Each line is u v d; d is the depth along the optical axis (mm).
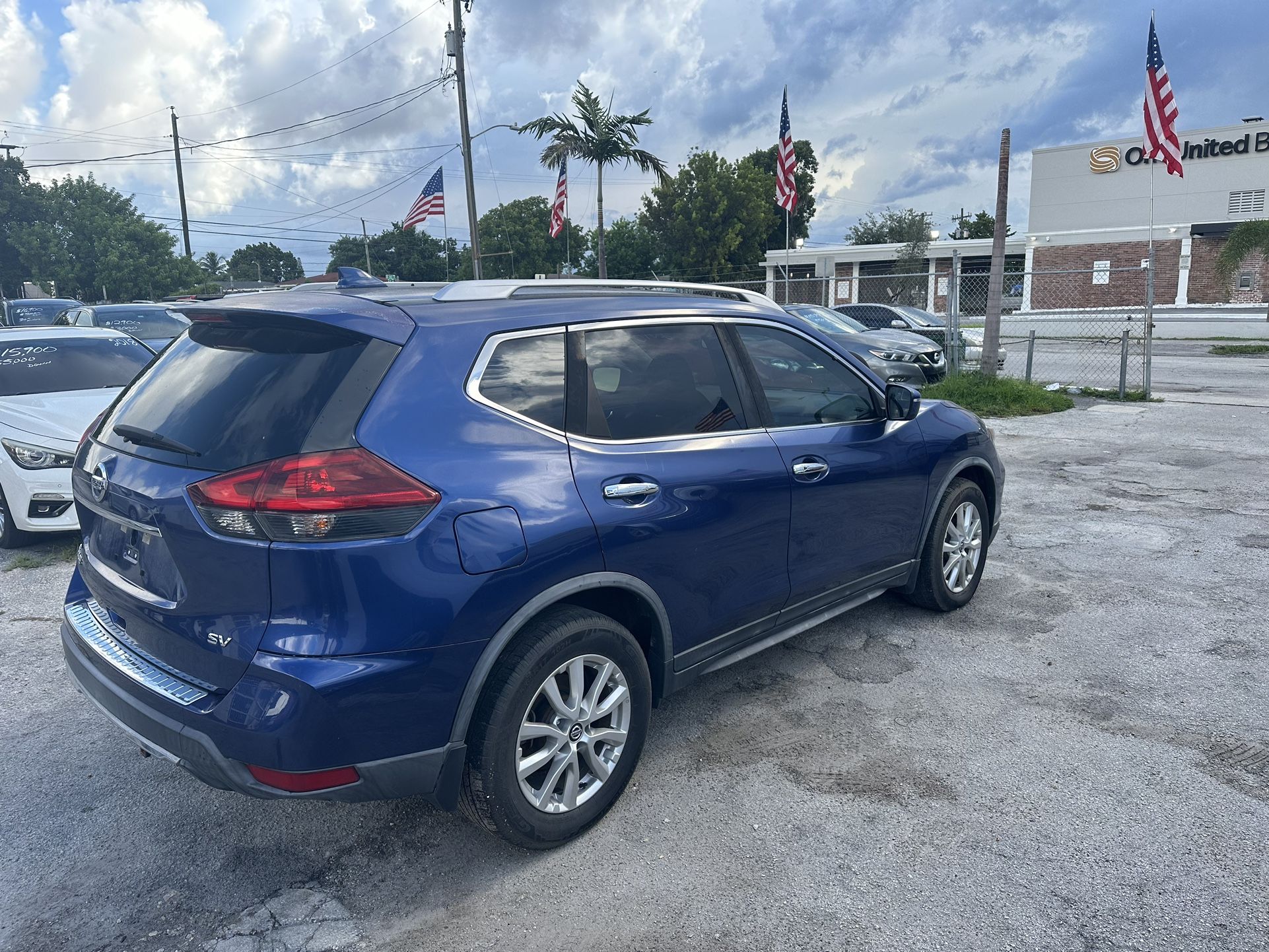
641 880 2691
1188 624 4605
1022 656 4254
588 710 2852
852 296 45031
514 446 2656
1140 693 3836
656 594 3014
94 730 3715
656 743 3514
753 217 48219
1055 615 4766
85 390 6836
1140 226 35750
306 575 2285
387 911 2584
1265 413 11859
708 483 3152
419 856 2848
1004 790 3113
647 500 2941
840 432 3832
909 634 4551
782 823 2965
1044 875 2656
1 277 61344
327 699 2283
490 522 2512
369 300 2732
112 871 2785
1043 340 26406
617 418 2990
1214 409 12352
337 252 71250
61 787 3273
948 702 3801
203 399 2631
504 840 2771
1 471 5934
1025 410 12336
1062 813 2963
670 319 3295
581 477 2777
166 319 12391
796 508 3541
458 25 25094
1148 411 12391
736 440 3350
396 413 2453
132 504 2605
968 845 2811
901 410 4020
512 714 2611
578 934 2473
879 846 2822
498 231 68625
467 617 2463
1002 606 4922
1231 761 3273
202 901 2643
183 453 2537
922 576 4559
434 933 2488
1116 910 2496
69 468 5934
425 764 2486
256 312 2668
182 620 2467
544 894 2643
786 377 3695
